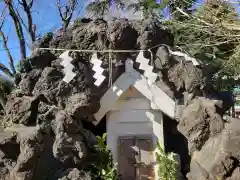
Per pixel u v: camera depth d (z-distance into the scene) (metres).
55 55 5.36
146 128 5.55
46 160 5.16
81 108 5.00
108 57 5.38
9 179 4.71
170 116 5.37
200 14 9.37
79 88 5.16
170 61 5.34
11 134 4.87
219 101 5.01
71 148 4.83
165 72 5.39
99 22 5.43
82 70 5.26
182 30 9.72
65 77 5.07
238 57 8.68
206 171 4.60
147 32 5.33
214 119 4.84
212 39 9.30
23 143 4.73
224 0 8.98
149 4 10.45
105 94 5.38
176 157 5.43
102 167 4.98
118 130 5.51
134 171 5.42
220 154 4.60
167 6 10.69
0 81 8.92
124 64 5.44
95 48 5.37
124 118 5.53
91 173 4.93
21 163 4.61
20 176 4.61
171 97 5.38
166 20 9.84
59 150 4.80
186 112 4.99
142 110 5.57
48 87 5.11
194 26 9.39
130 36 5.40
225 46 9.46
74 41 5.38
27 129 4.98
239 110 13.41
